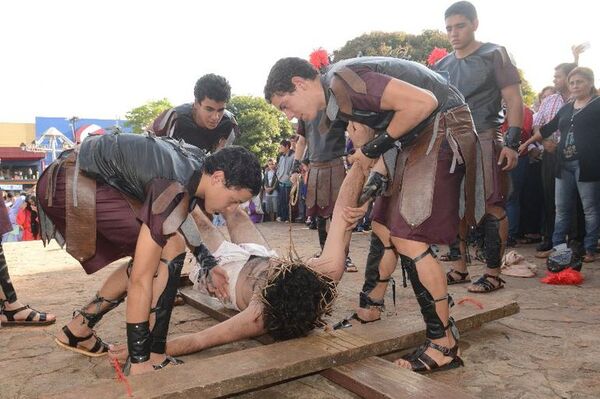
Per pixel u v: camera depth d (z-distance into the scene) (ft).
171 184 6.36
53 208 7.48
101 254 7.56
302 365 6.64
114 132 7.41
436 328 7.34
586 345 8.39
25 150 79.97
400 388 6.24
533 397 6.56
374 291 8.79
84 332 8.14
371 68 6.86
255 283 8.26
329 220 14.83
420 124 7.18
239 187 6.38
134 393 5.71
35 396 6.89
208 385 5.93
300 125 14.98
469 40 12.11
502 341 8.63
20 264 18.01
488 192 11.67
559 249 13.79
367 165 7.27
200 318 10.34
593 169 14.69
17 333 9.57
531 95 69.36
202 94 11.23
